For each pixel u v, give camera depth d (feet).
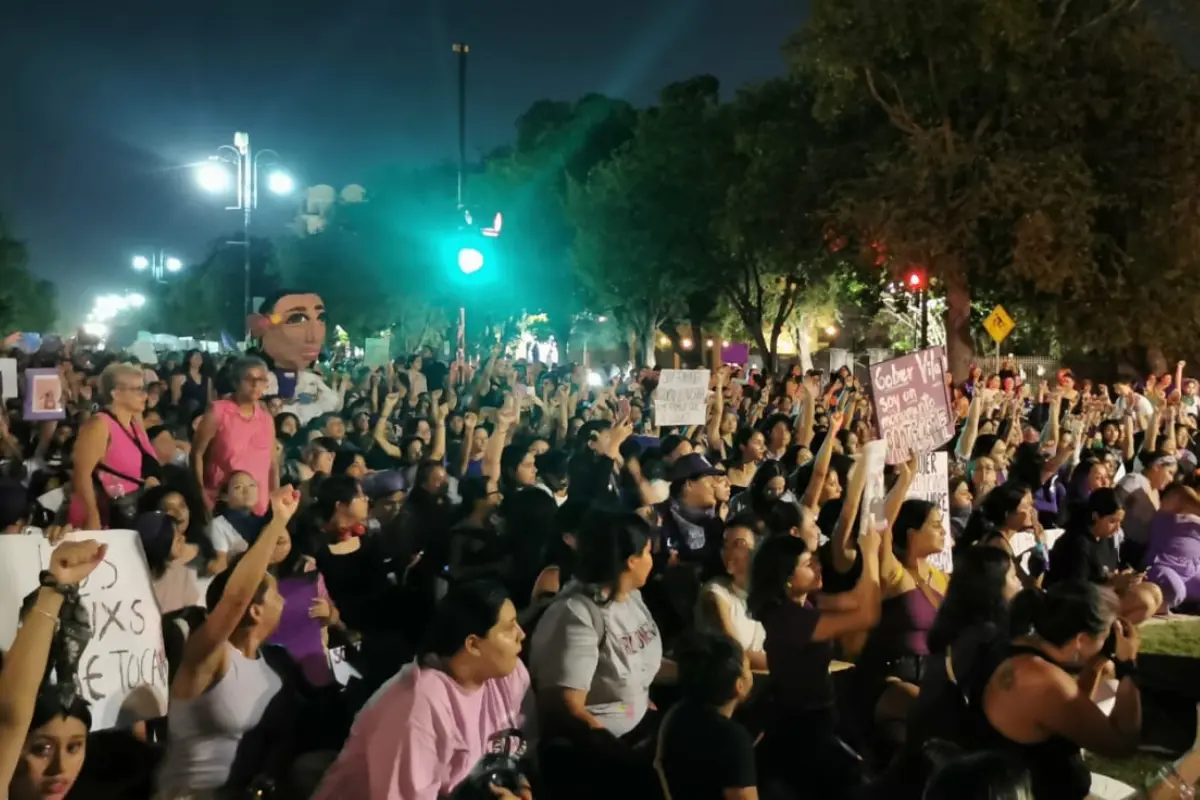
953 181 89.56
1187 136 86.99
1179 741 23.88
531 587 22.95
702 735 14.33
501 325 178.29
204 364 55.93
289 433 37.27
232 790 15.97
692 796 14.24
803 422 36.99
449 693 14.55
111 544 17.04
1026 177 83.76
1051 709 14.34
